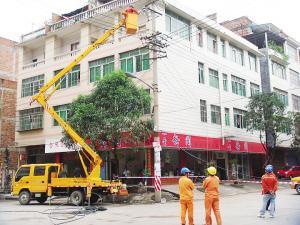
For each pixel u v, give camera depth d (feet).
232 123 114.11
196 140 95.09
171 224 38.42
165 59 90.02
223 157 112.37
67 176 71.51
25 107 116.26
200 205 60.23
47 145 106.32
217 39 112.68
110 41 96.99
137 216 46.73
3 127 123.75
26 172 69.67
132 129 73.05
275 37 147.74
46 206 64.18
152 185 84.64
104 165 93.86
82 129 73.46
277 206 51.80
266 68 137.49
